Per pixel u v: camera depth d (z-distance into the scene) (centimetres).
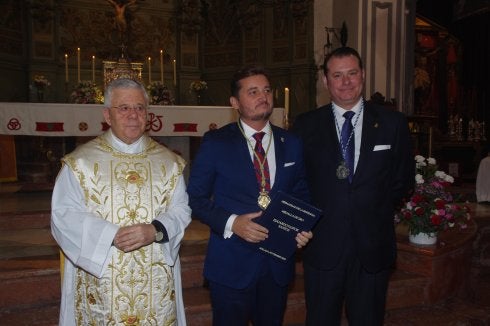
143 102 229
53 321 315
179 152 715
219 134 250
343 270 257
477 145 1089
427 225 420
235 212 240
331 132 262
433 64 1273
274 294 248
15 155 835
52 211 224
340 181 254
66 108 611
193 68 1098
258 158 244
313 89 1005
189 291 374
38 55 965
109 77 842
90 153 230
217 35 1098
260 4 1056
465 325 377
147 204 231
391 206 265
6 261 370
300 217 228
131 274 225
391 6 906
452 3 1273
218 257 243
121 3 972
